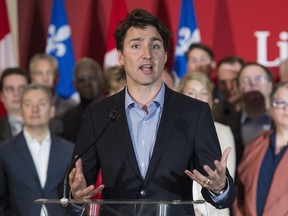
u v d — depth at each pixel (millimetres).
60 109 15992
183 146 7000
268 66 16781
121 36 7176
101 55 17125
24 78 14094
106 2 17094
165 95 7266
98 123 7211
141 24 7074
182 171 6973
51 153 11531
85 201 6199
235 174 11500
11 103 13953
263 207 11008
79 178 6461
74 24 17141
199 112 7152
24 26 17109
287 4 16750
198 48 15031
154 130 7168
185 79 11039
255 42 16844
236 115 13609
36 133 11594
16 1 17094
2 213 11156
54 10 16797
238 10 16875
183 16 16625
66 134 13656
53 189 11328
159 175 6934
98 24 17125
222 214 9773
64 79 16500
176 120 7109
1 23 16594
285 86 11398
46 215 6309
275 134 11414
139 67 7051
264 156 11266
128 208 6133
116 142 7074
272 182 11031
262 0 16797
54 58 15328
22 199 11203
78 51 17141
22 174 11266
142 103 7215
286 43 16719
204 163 6934
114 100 7309
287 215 10867
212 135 7090
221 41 16938
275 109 11367
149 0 16984
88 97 14148
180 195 6941
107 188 7020
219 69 14953
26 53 17109
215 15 16938
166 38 7211
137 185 6926
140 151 7113
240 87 13766
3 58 16531
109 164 7027
